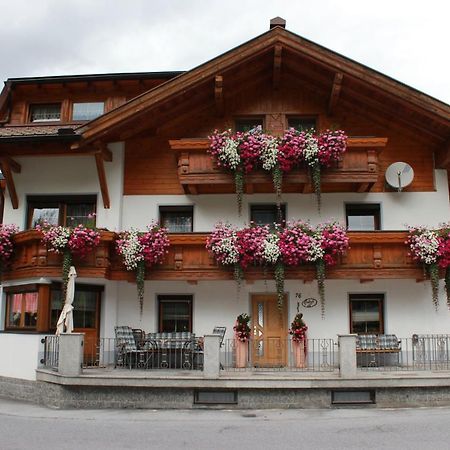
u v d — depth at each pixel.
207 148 15.70
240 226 16.61
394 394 12.30
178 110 16.88
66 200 16.78
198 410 12.12
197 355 14.72
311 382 12.18
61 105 18.16
